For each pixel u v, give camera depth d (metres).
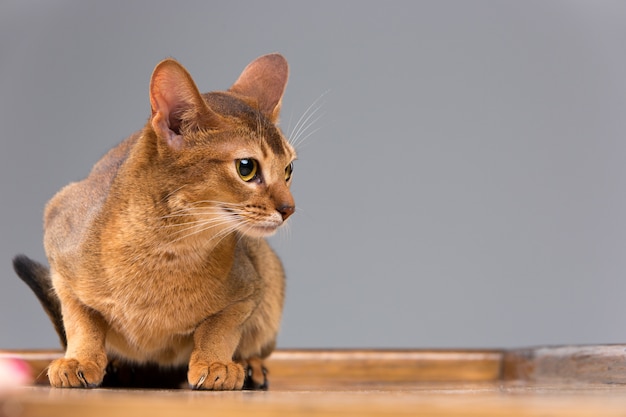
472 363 1.60
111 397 1.01
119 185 1.27
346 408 0.96
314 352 1.61
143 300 1.26
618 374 1.40
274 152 1.28
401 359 1.61
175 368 1.35
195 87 1.25
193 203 1.25
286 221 1.29
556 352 1.50
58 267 1.27
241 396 1.08
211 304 1.27
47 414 0.98
